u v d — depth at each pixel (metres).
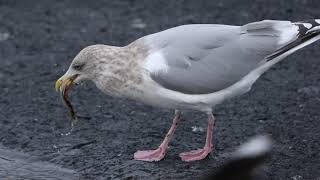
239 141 12.64
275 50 11.84
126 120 13.66
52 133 13.24
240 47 11.82
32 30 18.55
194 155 12.11
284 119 13.51
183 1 20.27
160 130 13.22
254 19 18.66
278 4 19.64
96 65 11.77
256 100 14.39
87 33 18.27
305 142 12.55
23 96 14.81
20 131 13.33
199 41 11.82
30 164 12.27
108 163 12.08
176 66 11.63
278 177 11.38
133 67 11.66
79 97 14.74
